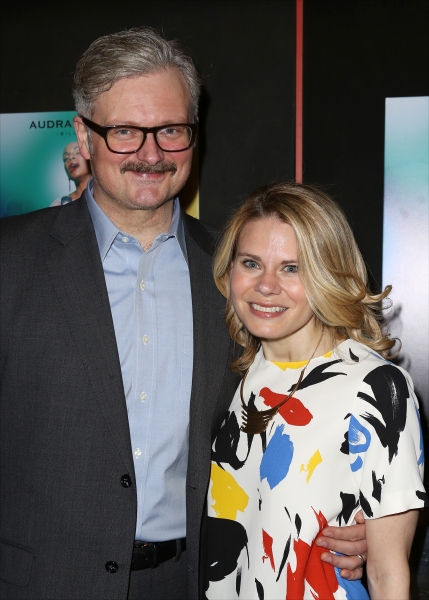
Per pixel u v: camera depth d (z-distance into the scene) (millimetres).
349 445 1463
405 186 2314
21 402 1656
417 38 2275
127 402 1707
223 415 1757
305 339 1602
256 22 2369
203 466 1693
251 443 1583
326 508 1452
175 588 1770
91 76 1651
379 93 2311
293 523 1459
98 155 1684
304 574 1455
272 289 1520
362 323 1658
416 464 1422
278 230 1534
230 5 2375
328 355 1575
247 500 1575
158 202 1691
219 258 1701
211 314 1789
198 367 1736
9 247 1708
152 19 2412
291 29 2354
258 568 1502
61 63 2461
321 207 1550
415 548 2369
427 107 2281
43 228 1755
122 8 2420
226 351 1776
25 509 1651
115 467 1621
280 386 1599
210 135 2430
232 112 2410
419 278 2322
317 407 1510
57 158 2484
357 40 2312
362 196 2346
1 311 1657
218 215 2447
